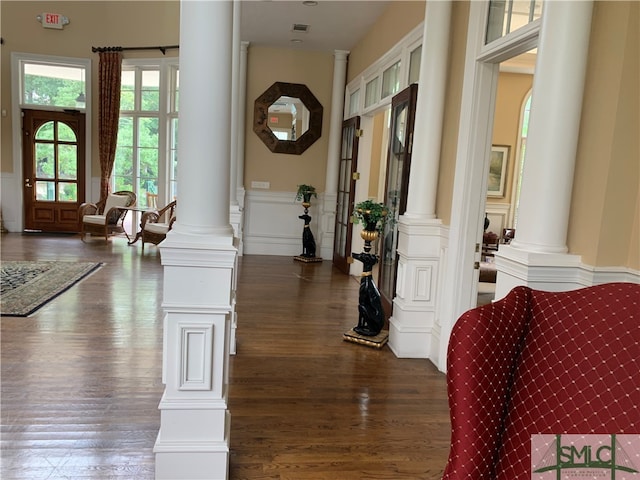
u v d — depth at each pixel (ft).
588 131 6.12
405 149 12.39
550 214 6.20
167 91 25.58
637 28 5.58
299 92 22.90
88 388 8.46
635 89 5.70
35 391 8.25
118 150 26.73
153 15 25.17
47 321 11.91
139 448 6.73
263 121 22.88
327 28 18.92
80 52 25.67
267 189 23.50
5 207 26.11
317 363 10.39
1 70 25.22
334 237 22.99
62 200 26.66
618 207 5.88
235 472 6.33
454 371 4.47
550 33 6.05
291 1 16.16
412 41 13.33
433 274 10.98
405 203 12.42
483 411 4.39
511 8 8.34
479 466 4.30
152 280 16.62
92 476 6.09
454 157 10.44
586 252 6.10
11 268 17.39
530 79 22.31
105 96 25.57
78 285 15.60
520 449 4.51
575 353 4.59
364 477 6.40
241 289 16.72
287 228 23.94
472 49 9.49
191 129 5.70
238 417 7.84
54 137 26.11
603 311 4.63
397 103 13.71
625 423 4.24
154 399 8.17
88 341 10.68
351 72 21.85
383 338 11.75
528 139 6.41
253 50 22.27
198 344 5.79
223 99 5.75
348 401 8.63
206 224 5.76
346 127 21.49
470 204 9.77
